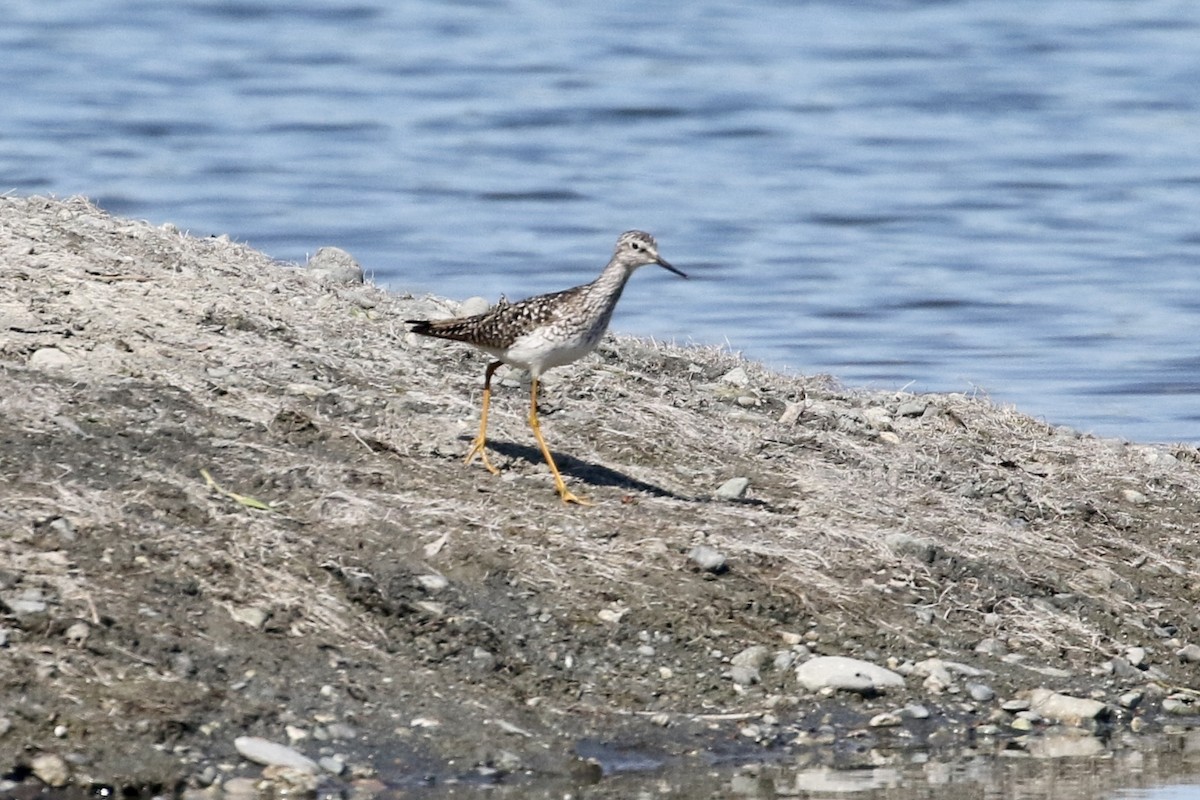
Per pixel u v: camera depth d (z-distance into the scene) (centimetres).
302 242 3250
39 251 1664
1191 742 1236
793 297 2909
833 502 1475
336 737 1098
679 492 1460
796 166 4144
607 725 1163
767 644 1271
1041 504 1566
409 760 1092
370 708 1126
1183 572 1483
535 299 1415
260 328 1605
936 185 3962
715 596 1298
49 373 1422
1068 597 1402
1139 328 2738
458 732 1124
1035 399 2278
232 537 1236
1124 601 1417
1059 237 3478
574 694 1184
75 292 1582
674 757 1145
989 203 3784
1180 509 1617
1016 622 1357
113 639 1117
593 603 1266
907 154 4306
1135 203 3791
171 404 1414
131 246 1741
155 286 1641
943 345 2591
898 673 1272
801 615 1308
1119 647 1352
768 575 1334
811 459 1573
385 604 1210
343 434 1428
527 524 1337
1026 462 1694
